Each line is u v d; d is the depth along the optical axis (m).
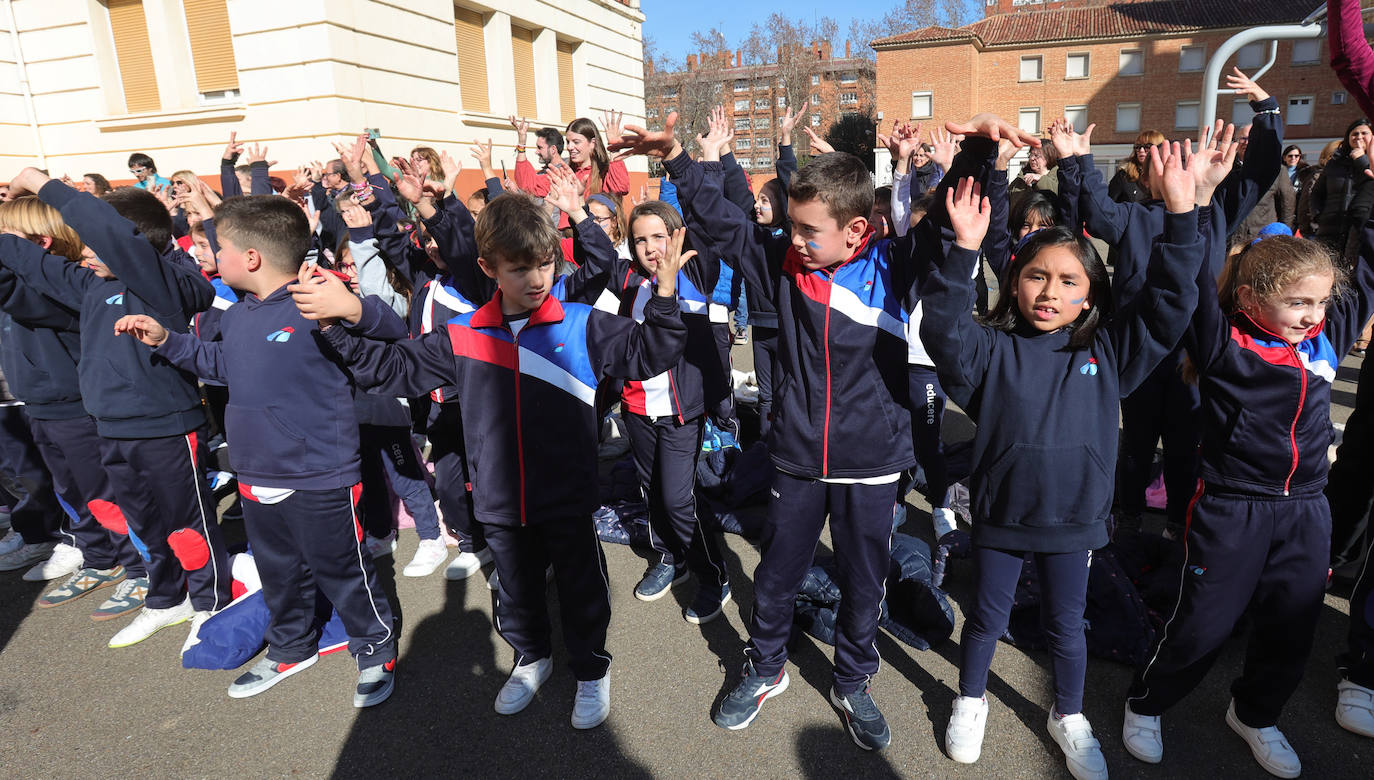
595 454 2.45
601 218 3.93
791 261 2.30
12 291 2.84
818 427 2.22
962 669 2.30
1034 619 2.85
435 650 2.94
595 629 2.48
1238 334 2.09
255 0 8.34
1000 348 2.11
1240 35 6.30
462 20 10.38
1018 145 2.23
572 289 2.83
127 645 2.99
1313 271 1.94
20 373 3.01
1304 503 2.07
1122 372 2.05
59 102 9.50
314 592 2.79
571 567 2.42
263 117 8.66
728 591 3.17
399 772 2.31
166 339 2.55
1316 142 32.56
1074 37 35.12
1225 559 2.12
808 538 2.35
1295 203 7.66
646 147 2.59
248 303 2.54
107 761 2.38
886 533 2.28
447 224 2.83
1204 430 2.20
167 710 2.62
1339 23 2.49
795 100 57.25
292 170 8.70
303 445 2.47
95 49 9.13
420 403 4.19
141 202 2.92
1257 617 2.18
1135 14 35.59
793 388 2.28
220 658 2.82
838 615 2.39
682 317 2.86
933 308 2.00
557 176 2.93
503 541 2.47
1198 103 33.84
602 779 2.26
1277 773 2.17
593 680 2.52
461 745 2.42
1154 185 1.90
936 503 3.70
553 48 12.09
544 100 12.14
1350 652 2.39
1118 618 2.75
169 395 2.83
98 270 2.72
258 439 2.49
